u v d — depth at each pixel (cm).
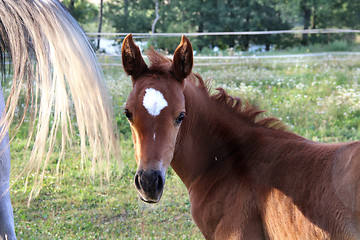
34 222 451
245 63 1288
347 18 2152
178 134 271
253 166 253
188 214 466
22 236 416
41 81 270
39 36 272
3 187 266
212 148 277
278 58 1437
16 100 260
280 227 232
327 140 642
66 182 554
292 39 2159
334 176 213
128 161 609
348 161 209
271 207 236
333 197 208
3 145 266
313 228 215
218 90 296
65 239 409
